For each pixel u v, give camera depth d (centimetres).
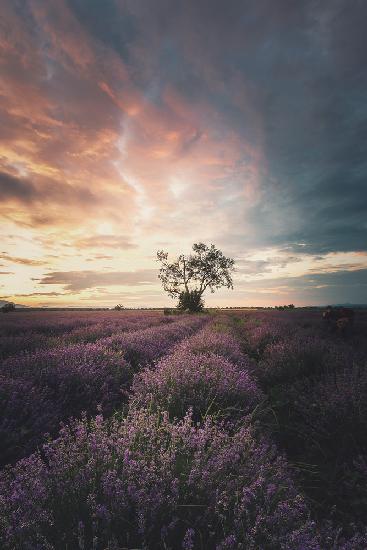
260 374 629
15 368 480
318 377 556
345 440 339
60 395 416
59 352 577
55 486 196
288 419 423
